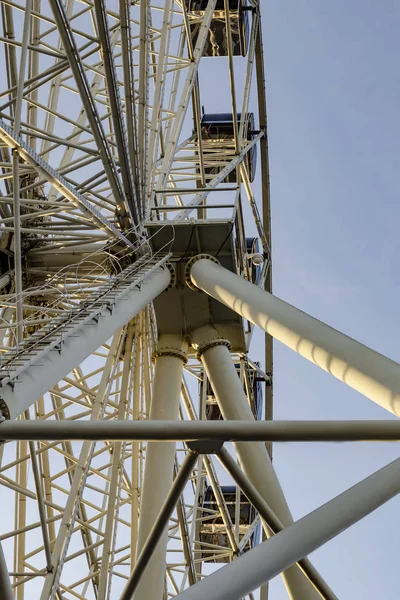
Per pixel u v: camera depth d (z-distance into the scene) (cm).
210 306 1706
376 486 768
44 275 1612
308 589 1252
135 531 1733
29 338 954
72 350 960
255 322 1221
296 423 760
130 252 1562
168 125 2075
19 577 1683
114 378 1730
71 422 742
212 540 2459
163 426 751
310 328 1080
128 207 1546
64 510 1523
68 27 1189
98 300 1138
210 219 1642
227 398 1588
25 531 1481
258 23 2350
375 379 912
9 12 1466
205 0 2427
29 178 1634
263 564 701
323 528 732
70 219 1655
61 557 1427
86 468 1537
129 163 1461
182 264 1662
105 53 1259
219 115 2519
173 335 1734
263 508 945
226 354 1670
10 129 1114
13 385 809
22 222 1627
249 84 2253
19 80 1160
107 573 1536
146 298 1339
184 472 818
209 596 669
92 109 1302
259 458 1462
